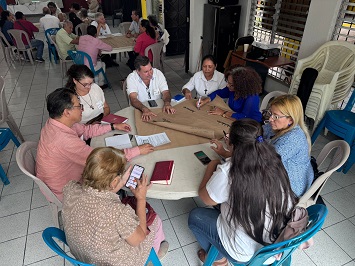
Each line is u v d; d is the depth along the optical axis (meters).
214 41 4.46
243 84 2.08
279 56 3.85
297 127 1.57
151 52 4.25
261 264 1.18
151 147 1.65
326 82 3.13
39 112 3.83
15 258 1.82
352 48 2.94
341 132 2.52
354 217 2.09
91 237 1.04
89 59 4.01
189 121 2.01
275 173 1.06
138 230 1.13
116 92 4.44
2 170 2.42
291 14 3.72
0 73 5.36
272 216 1.10
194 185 1.38
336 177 2.50
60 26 5.99
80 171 1.69
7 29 5.55
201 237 1.53
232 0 4.29
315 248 1.84
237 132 1.11
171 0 5.71
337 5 2.99
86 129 1.88
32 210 2.20
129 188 1.31
